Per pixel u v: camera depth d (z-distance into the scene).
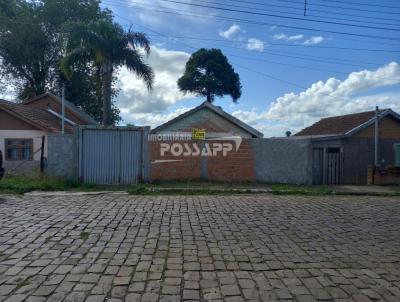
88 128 13.73
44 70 38.28
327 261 5.66
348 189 14.41
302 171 15.41
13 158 21.77
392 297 4.43
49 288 4.44
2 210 8.76
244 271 5.15
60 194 11.48
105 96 20.20
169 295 4.34
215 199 11.19
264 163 15.29
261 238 6.86
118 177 13.88
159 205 9.85
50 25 36.78
